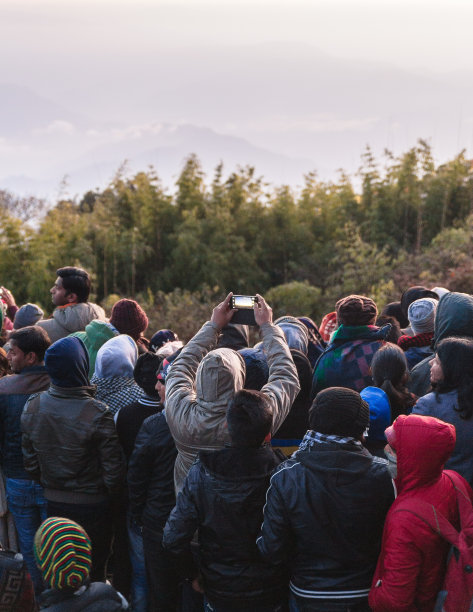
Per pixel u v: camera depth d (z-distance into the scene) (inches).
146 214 601.6
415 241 580.1
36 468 140.3
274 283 597.9
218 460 103.7
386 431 101.7
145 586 146.1
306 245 604.1
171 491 127.4
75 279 201.9
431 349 157.6
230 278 576.4
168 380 119.8
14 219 504.4
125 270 568.1
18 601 107.6
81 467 136.4
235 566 105.7
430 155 592.7
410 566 95.3
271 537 100.1
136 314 184.1
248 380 129.0
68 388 134.9
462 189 582.9
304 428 137.9
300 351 146.3
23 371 148.9
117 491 138.4
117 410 154.9
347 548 98.5
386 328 149.8
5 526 157.9
